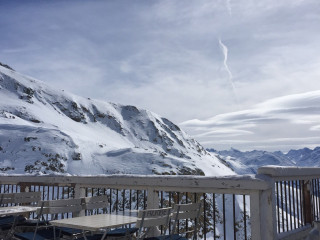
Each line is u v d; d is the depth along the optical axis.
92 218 3.72
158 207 4.26
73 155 112.25
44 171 98.25
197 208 3.78
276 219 3.71
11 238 4.08
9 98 196.38
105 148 128.00
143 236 3.55
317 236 2.29
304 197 4.58
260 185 3.40
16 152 104.38
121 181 4.50
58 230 4.03
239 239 23.67
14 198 4.82
